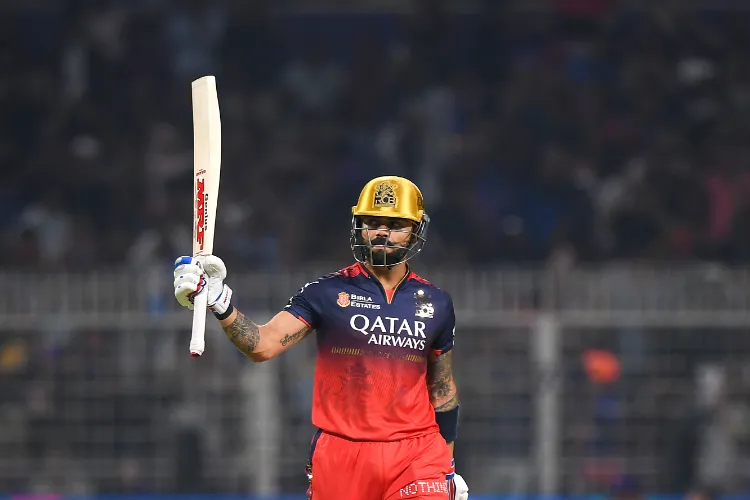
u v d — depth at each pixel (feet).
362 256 66.69
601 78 231.09
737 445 151.12
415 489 64.39
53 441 154.30
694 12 238.27
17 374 153.69
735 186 212.64
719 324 149.18
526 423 150.71
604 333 150.82
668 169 214.07
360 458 64.34
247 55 237.86
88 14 240.32
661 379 150.82
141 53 236.63
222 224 204.85
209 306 61.93
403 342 65.05
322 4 240.32
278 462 152.46
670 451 150.82
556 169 215.10
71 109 229.66
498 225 208.64
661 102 227.61
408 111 227.20
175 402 153.79
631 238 205.67
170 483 153.58
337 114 230.27
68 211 215.31
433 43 237.25
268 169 220.64
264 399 152.76
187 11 240.32
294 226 210.38
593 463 150.71
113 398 153.58
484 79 233.35
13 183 220.84
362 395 64.69
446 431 68.39
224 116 229.04
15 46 238.48
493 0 239.91
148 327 153.07
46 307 152.87
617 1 238.89
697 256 203.10
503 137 221.66
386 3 240.94
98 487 154.10
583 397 150.92
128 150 223.71
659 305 149.79
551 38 237.25
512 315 150.61
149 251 200.54
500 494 150.30
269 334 63.93
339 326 64.90
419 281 66.69
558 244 203.31
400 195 65.62
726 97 228.63
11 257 204.54
